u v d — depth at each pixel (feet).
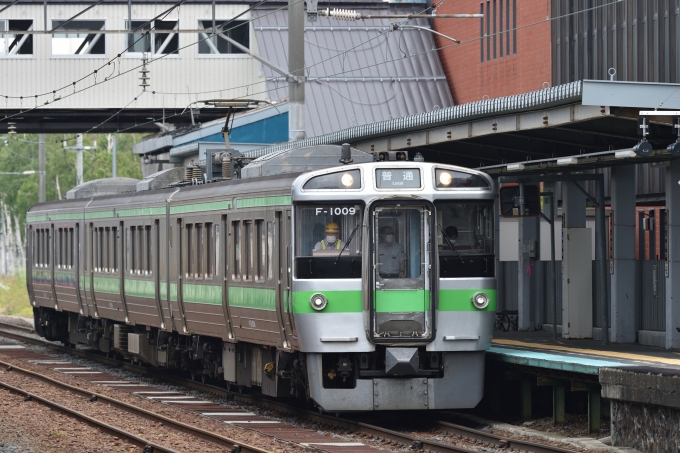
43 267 263.70
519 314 205.67
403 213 132.57
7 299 470.39
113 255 211.82
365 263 131.13
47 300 261.65
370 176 132.87
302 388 144.77
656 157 150.51
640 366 119.65
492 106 148.77
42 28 371.15
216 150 184.14
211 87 376.89
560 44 271.69
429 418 145.89
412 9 380.37
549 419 141.38
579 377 129.59
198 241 168.96
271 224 140.77
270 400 160.04
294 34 206.08
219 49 377.91
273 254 140.05
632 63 236.63
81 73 373.81
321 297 131.34
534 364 134.21
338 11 204.44
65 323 266.57
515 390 152.76
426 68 363.56
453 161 194.59
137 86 375.25
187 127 352.49
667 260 156.25
